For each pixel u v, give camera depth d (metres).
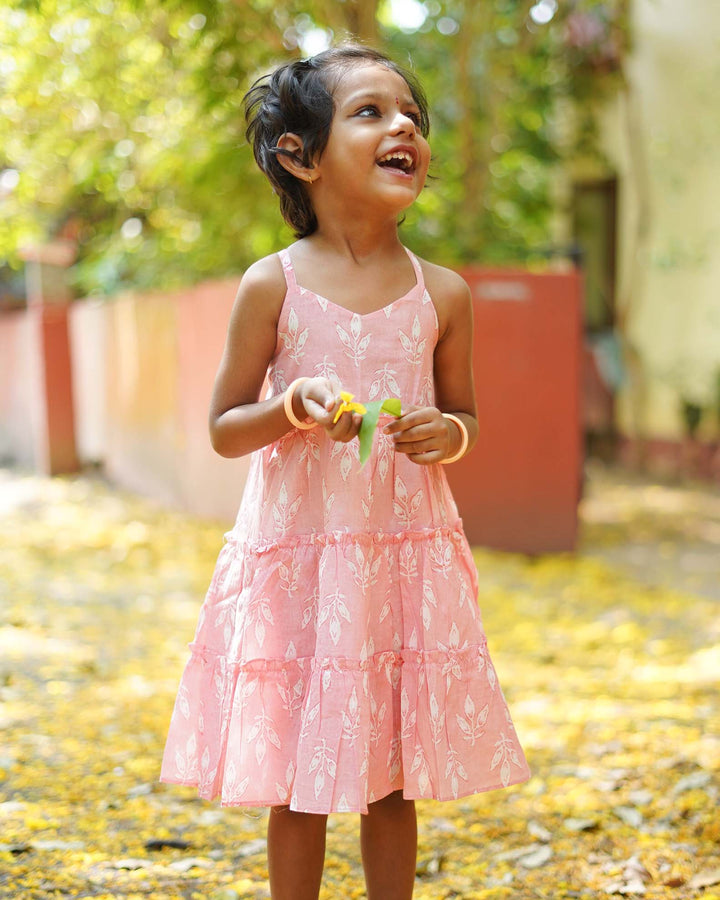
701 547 7.28
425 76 8.67
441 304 2.18
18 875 2.56
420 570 2.05
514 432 6.89
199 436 8.46
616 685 4.35
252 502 2.12
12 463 12.91
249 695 1.99
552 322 6.84
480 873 2.70
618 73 10.25
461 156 8.18
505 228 9.09
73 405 11.52
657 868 2.71
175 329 8.77
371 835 2.18
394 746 2.03
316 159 2.09
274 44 6.49
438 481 2.14
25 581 6.32
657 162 10.23
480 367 6.84
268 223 7.73
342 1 6.50
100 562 6.95
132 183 8.58
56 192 9.05
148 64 7.26
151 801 3.10
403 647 2.04
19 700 4.01
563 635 5.18
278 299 2.09
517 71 9.08
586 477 9.35
